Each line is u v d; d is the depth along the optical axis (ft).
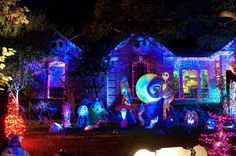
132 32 73.36
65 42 89.92
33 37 81.20
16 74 78.54
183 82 93.71
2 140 34.45
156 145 44.62
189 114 67.67
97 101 65.57
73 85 87.76
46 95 88.89
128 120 73.51
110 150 41.04
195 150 23.32
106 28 73.00
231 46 93.30
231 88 76.02
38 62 83.20
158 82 68.28
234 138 50.60
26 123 73.56
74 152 39.75
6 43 75.46
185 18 68.90
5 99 54.70
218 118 55.42
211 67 95.40
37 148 42.63
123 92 70.28
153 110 67.31
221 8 64.28
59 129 59.41
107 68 87.66
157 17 68.74
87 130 62.54
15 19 28.25
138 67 90.94
